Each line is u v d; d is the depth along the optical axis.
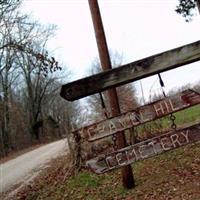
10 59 46.09
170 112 4.90
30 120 68.19
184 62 4.93
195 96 4.89
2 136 56.34
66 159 21.12
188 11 18.58
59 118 85.94
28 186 17.16
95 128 4.99
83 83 4.91
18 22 17.95
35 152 44.00
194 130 4.94
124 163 4.95
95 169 4.96
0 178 23.61
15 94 72.44
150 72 4.93
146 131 13.53
